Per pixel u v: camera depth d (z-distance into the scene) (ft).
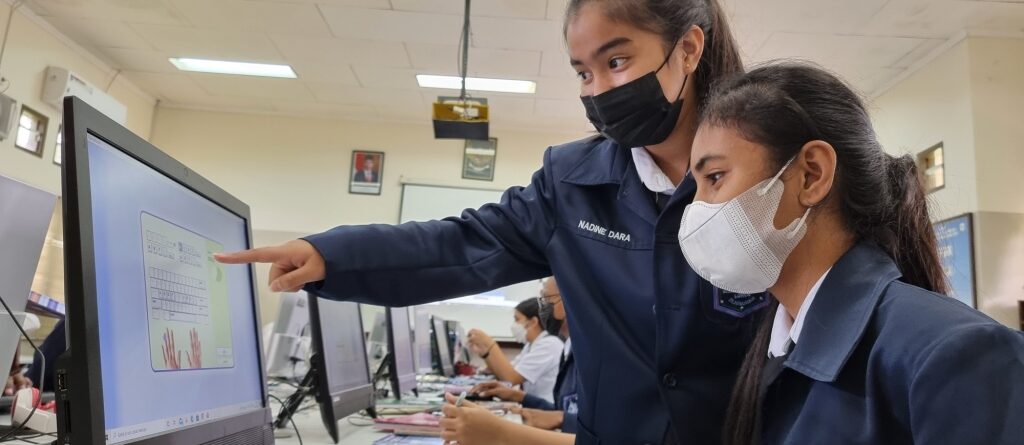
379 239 3.30
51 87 17.16
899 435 1.95
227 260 2.81
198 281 3.07
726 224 2.47
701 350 3.21
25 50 16.67
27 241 3.99
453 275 3.51
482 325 22.36
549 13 15.23
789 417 2.43
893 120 17.29
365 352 7.06
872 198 2.44
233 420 3.21
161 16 16.74
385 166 23.48
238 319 3.57
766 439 2.51
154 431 2.47
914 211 2.54
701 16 3.32
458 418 4.61
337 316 6.20
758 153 2.43
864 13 14.19
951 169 14.98
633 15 3.11
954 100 14.97
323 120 23.76
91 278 2.10
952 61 15.11
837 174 2.41
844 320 2.21
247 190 23.25
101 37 18.08
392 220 23.12
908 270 2.48
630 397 3.34
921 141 16.07
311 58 18.89
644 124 3.26
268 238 22.90
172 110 23.45
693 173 2.73
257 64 19.60
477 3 15.05
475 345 12.96
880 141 2.60
